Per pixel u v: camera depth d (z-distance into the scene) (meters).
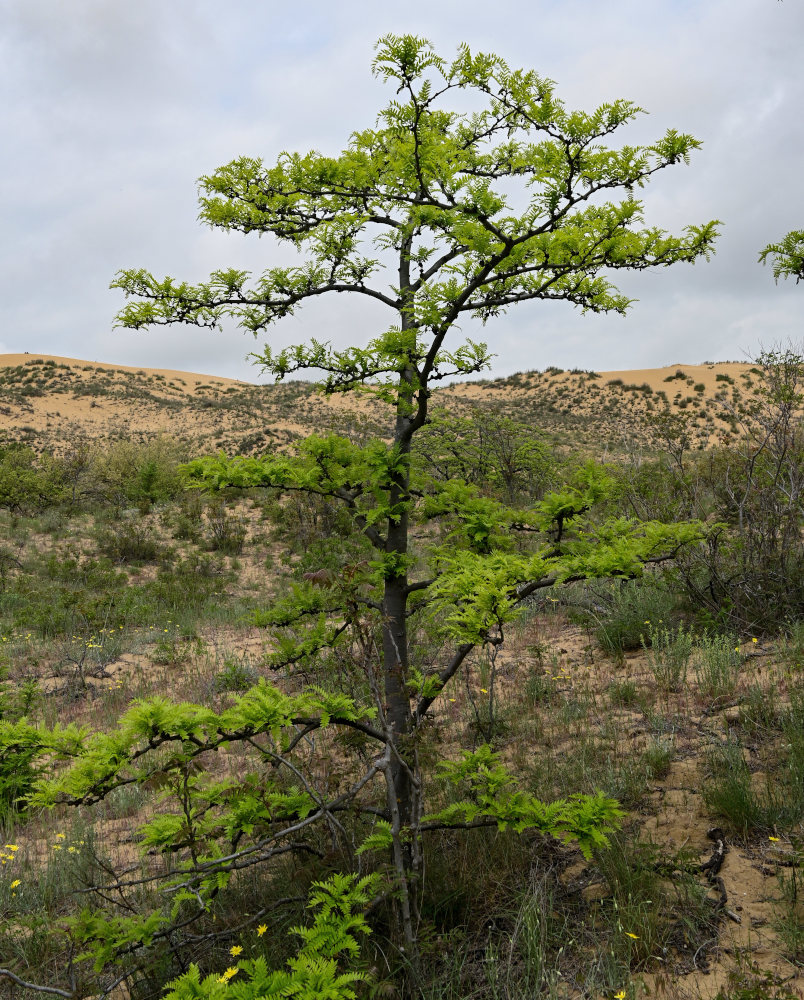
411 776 2.93
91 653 9.26
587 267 3.37
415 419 3.54
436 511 3.74
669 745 4.29
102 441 47.44
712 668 5.25
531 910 2.90
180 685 7.66
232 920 3.15
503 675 6.42
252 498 20.84
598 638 6.87
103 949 2.69
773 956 2.59
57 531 17.64
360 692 4.25
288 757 3.88
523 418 41.16
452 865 3.44
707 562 6.52
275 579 13.58
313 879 3.12
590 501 3.33
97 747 2.71
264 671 7.42
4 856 4.50
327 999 2.02
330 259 4.10
